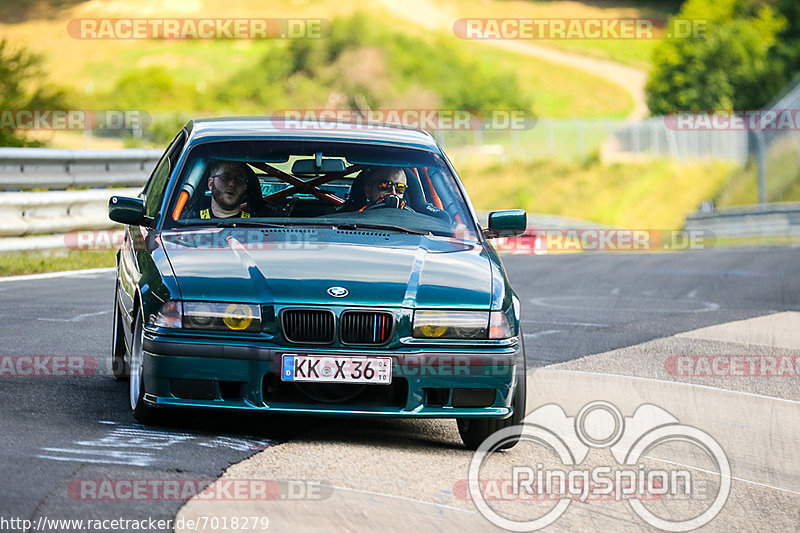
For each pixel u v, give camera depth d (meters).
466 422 20.56
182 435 18.69
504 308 19.61
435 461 18.78
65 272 44.62
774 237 113.81
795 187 149.12
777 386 28.80
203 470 16.48
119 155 55.50
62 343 27.75
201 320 18.33
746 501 18.56
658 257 70.44
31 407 20.09
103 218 52.44
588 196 169.50
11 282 40.75
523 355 20.00
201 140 23.14
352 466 17.67
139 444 17.78
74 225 50.50
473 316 19.16
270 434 19.42
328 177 23.03
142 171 57.94
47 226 48.84
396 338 18.66
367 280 19.14
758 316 42.31
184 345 18.17
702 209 134.88
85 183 53.41
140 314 19.31
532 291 48.84
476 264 20.80
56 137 134.38
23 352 26.14
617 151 189.12
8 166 48.84
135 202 21.75
